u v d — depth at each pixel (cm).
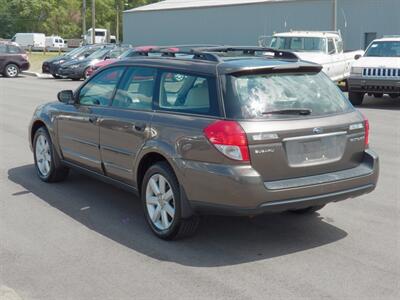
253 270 470
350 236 551
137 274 461
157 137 530
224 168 473
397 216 612
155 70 568
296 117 501
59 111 699
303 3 3472
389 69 1542
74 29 9462
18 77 3017
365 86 1580
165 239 535
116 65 630
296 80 532
